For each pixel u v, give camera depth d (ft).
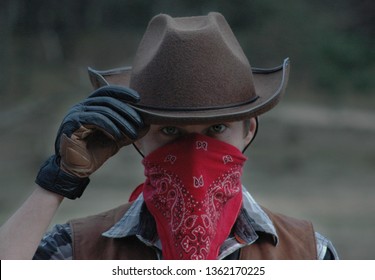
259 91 15.55
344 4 246.68
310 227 16.07
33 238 14.07
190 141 14.49
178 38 14.30
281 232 15.74
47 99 176.96
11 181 124.57
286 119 175.94
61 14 228.02
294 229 15.92
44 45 221.46
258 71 16.11
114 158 134.10
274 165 138.10
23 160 141.08
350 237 78.54
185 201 14.42
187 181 14.40
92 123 13.69
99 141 14.12
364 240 77.00
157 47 14.61
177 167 14.47
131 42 226.38
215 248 14.53
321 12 243.40
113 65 221.05
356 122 180.96
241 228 15.19
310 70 222.48
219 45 14.39
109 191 108.27
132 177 121.49
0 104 180.04
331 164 140.77
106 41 226.58
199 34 14.32
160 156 14.60
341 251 72.49
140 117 13.87
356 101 211.41
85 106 13.96
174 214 14.49
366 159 145.38
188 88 14.25
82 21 231.50
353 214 93.04
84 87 195.21
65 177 14.07
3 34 207.82
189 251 14.37
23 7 221.66
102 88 14.05
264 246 15.42
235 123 14.90
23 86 195.21
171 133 14.76
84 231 15.69
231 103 14.43
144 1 229.66
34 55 217.36
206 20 14.78
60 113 167.94
